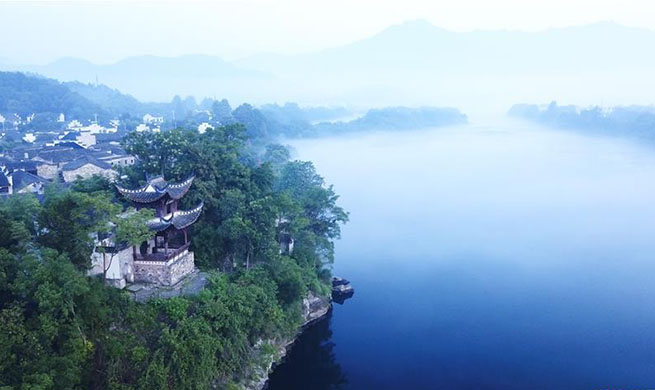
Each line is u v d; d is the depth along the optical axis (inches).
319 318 2704.2
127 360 1555.1
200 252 2301.9
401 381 2165.4
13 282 1425.9
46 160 4803.2
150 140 2684.5
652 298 2984.7
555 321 2701.8
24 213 1614.2
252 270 2274.9
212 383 1801.2
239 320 1930.4
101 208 1631.4
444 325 2657.5
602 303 2923.2
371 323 2679.6
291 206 2652.6
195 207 2313.0
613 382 2146.9
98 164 4402.1
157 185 2228.1
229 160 2674.7
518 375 2202.3
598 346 2442.2
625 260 3622.0
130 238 1729.8
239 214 2377.0
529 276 3341.5
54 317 1413.6
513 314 2785.4
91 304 1510.8
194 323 1729.8
